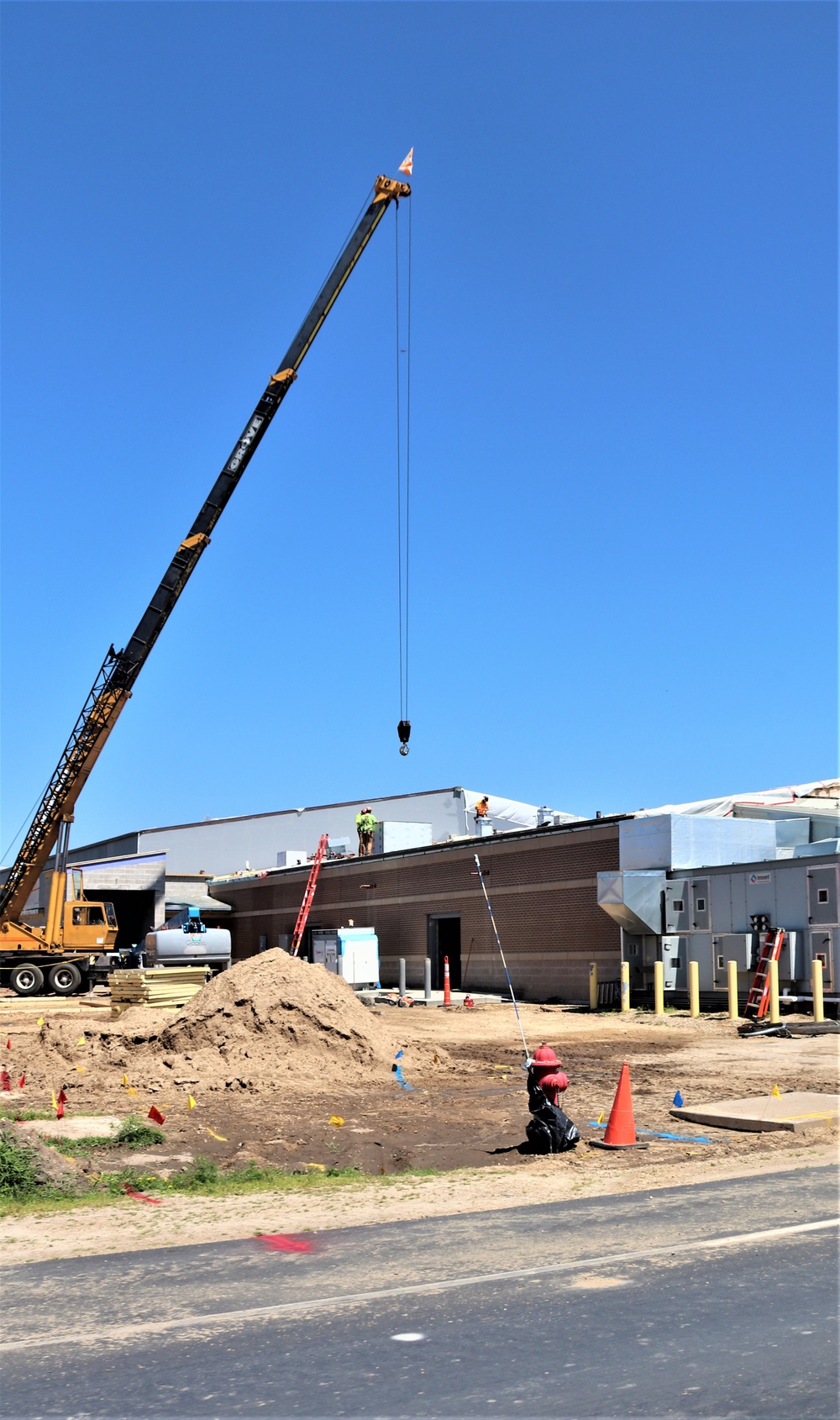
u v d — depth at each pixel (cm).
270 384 3497
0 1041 2684
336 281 3462
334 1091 1700
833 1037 2433
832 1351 592
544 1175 1088
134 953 4356
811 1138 1250
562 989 3688
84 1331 652
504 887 4025
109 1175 1137
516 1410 526
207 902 6588
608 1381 558
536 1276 736
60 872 4216
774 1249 786
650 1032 2672
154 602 3625
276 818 7938
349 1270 763
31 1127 1351
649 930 3194
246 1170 1148
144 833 8012
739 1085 1684
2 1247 857
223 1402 542
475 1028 2830
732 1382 554
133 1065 1889
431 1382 561
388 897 4744
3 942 4206
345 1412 528
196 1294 718
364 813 5141
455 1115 1488
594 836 3600
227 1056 1869
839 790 4134
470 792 7094
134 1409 537
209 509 3581
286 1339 629
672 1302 677
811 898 2780
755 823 3300
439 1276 742
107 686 3750
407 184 3453
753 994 2752
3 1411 538
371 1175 1139
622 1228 859
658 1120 1404
